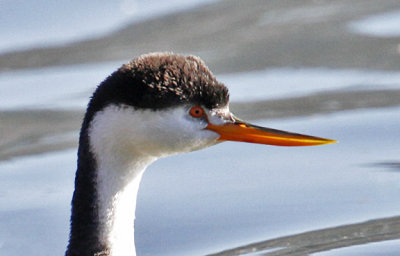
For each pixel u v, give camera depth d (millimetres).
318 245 10328
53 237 10961
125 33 16609
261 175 12180
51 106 14359
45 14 17047
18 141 13453
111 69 15305
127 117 8375
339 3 17609
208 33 16578
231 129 8648
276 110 13922
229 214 11188
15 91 14875
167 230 10875
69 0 17344
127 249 8836
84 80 15000
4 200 11773
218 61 15625
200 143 8586
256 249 10312
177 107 8375
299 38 16344
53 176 12398
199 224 10984
